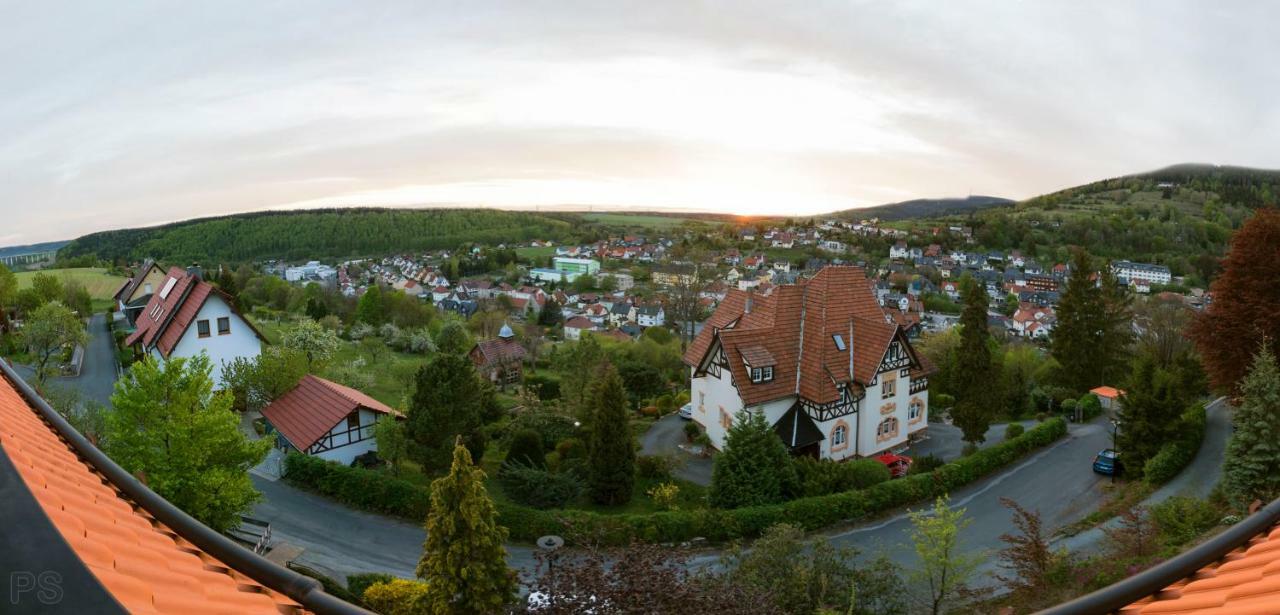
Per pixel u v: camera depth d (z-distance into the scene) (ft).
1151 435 119.24
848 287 148.25
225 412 84.94
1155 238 606.96
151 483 78.64
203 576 17.37
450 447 111.04
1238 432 95.96
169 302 169.27
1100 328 189.57
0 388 34.78
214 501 81.61
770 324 144.46
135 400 80.28
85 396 153.07
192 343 151.84
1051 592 77.71
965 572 73.51
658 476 126.11
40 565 10.98
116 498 22.03
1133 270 527.40
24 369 183.93
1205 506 89.97
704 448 143.23
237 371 139.44
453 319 283.18
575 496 112.27
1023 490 119.85
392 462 117.29
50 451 24.22
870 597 72.08
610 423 112.88
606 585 50.31
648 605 48.62
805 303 146.30
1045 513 110.42
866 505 109.19
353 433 124.16
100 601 10.36
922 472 124.26
